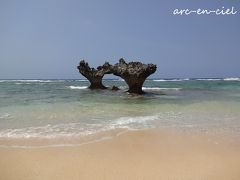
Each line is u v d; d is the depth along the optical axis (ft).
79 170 18.69
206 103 58.75
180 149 23.36
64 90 109.29
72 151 22.61
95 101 62.75
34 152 22.25
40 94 83.87
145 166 19.45
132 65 96.32
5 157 21.01
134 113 42.98
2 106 50.26
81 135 27.76
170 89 125.08
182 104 56.85
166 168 19.08
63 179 17.25
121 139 26.35
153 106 53.06
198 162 20.22
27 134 27.99
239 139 26.45
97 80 120.57
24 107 48.88
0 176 17.57
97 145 24.36
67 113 42.29
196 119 37.19
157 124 33.50
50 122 34.60
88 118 37.78
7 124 33.12
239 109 47.91
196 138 26.81
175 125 32.89
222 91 108.68
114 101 63.52
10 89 114.62
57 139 26.18
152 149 23.32
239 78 481.87
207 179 17.25
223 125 32.99
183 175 17.90
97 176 17.74
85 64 121.39
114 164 19.83
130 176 17.76
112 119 37.06
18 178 17.34
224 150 23.03
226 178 17.35
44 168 18.95
